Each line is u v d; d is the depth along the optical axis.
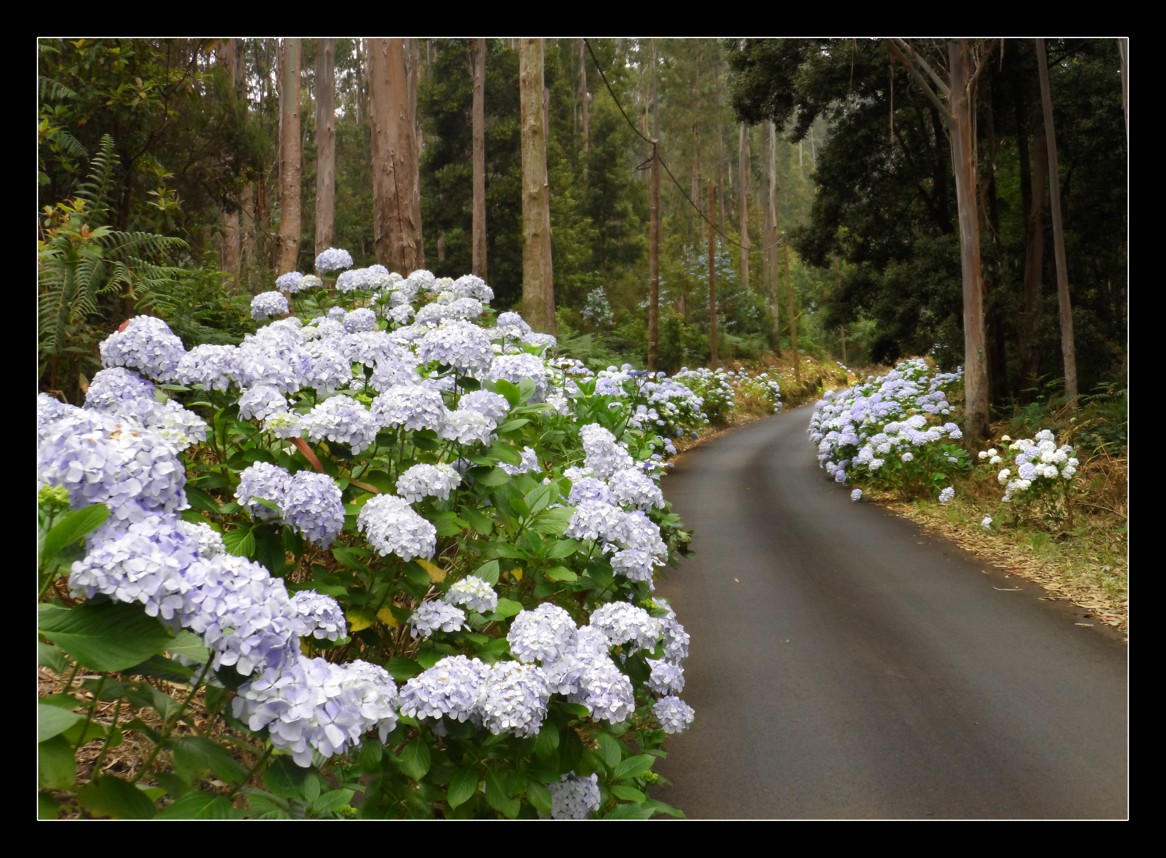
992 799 4.45
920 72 19.70
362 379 4.51
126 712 3.35
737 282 48.66
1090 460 11.77
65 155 9.45
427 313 6.68
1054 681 6.19
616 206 43.81
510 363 4.82
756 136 67.31
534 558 3.87
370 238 38.41
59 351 5.65
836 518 12.99
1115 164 19.89
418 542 3.16
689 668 6.48
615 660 3.77
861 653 6.83
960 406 19.39
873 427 16.34
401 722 2.86
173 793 2.07
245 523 3.38
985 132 21.12
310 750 1.96
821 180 22.36
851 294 22.78
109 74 10.15
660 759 4.90
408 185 15.02
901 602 8.31
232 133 12.88
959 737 5.25
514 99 35.91
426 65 43.47
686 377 29.16
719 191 57.97
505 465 4.00
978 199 19.94
